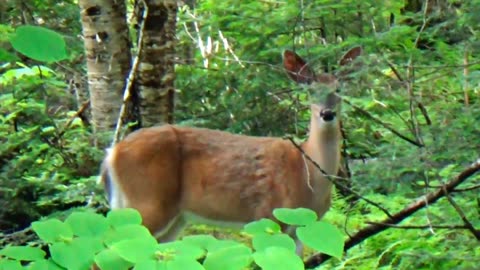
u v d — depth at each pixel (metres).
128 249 4.95
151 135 11.38
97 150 14.01
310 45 13.75
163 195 11.22
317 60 12.48
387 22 15.02
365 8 13.91
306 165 11.20
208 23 15.04
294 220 5.34
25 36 5.23
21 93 14.91
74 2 18.09
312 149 11.26
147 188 11.20
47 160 14.15
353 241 9.73
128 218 5.38
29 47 5.23
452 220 9.73
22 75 14.70
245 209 11.37
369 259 10.98
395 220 9.29
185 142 11.44
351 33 14.31
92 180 12.63
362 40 12.34
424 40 12.67
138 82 14.67
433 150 8.88
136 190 11.23
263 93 14.66
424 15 11.47
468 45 9.83
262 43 14.49
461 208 9.81
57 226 5.19
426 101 10.55
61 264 5.02
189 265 4.86
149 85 14.62
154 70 14.62
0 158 14.41
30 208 13.41
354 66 9.12
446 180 9.59
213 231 13.63
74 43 16.72
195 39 17.64
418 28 13.32
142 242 5.01
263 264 4.96
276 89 14.55
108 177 11.44
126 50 14.91
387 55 10.86
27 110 14.47
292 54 11.38
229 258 5.02
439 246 10.10
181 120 15.82
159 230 11.27
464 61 9.82
